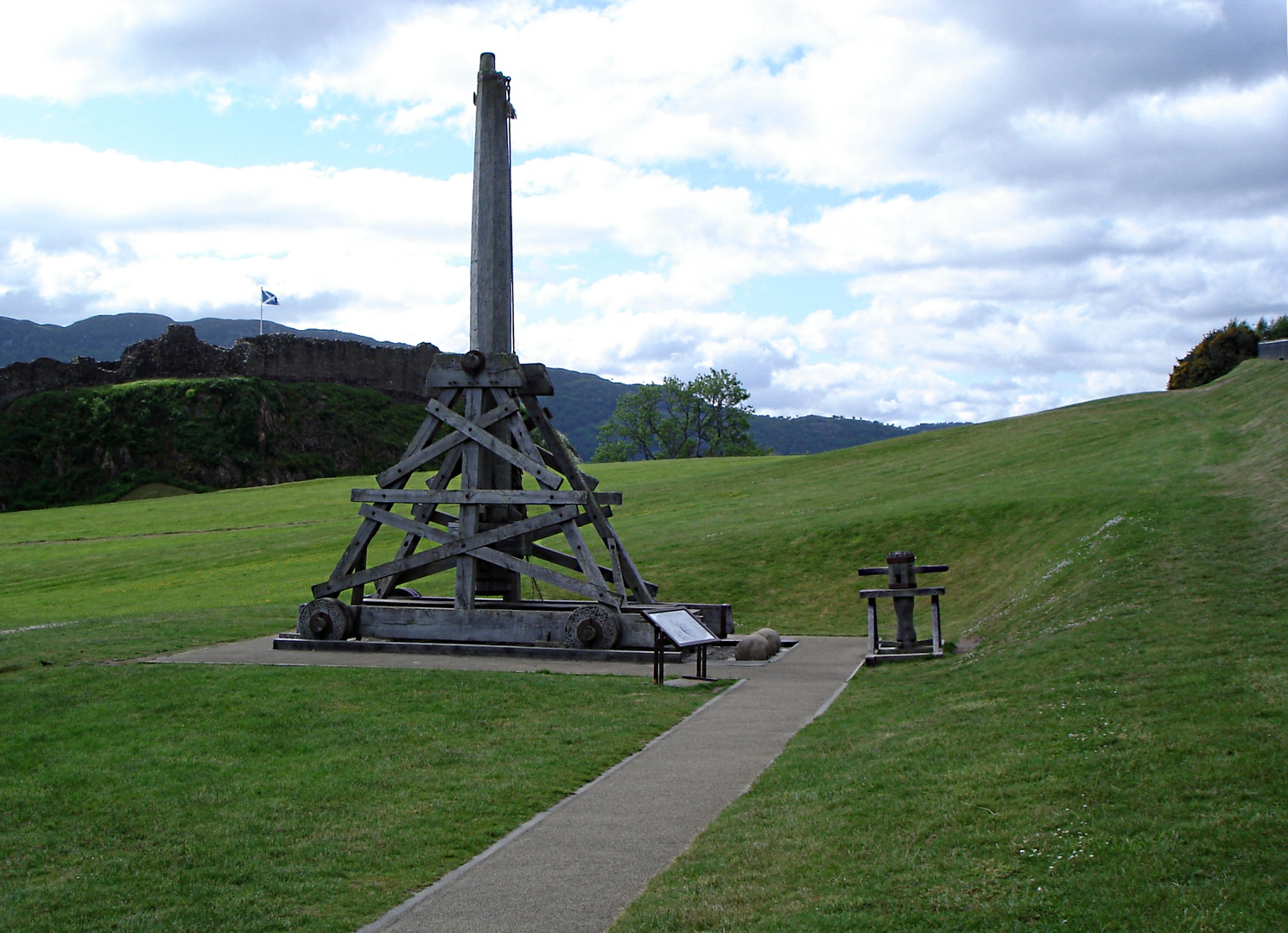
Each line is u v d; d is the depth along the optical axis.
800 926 6.57
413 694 14.86
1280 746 8.33
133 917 7.52
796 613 26.27
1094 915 6.26
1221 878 6.49
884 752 10.59
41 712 14.12
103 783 10.94
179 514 63.34
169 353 127.44
